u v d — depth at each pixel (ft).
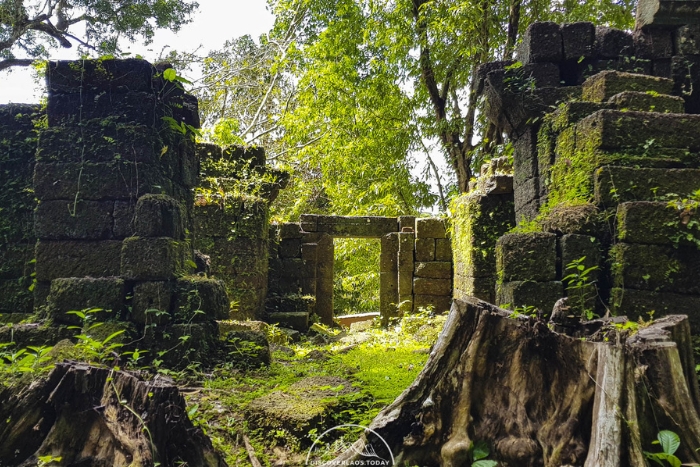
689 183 17.04
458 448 8.95
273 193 40.09
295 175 73.36
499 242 18.52
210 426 12.11
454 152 60.13
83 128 17.65
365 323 44.52
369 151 62.44
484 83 25.11
